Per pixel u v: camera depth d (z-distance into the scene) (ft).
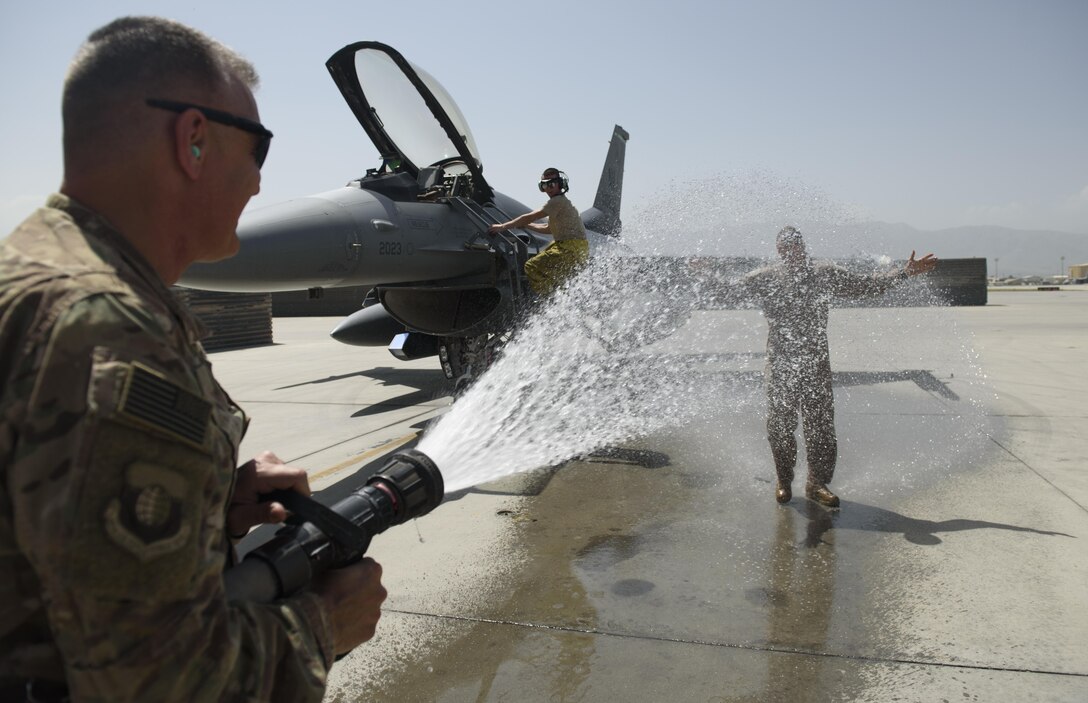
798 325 14.35
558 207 20.80
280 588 3.59
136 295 2.99
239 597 3.39
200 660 2.79
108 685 2.61
